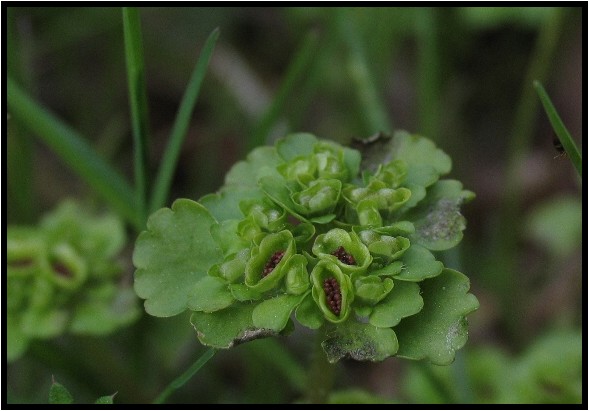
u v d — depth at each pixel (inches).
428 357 5.7
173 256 6.1
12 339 7.6
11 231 8.1
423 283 5.9
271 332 5.7
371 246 5.8
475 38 10.8
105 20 10.9
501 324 9.5
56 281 7.7
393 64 11.4
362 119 9.7
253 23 11.8
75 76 11.4
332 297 5.8
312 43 8.5
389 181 6.2
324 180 6.0
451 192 6.3
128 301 7.9
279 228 5.9
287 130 9.5
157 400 7.0
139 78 7.5
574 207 10.2
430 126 9.7
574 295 9.5
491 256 9.9
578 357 8.3
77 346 8.3
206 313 5.8
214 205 6.2
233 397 8.8
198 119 11.2
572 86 10.8
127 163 10.8
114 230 8.2
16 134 8.9
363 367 9.2
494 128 11.2
